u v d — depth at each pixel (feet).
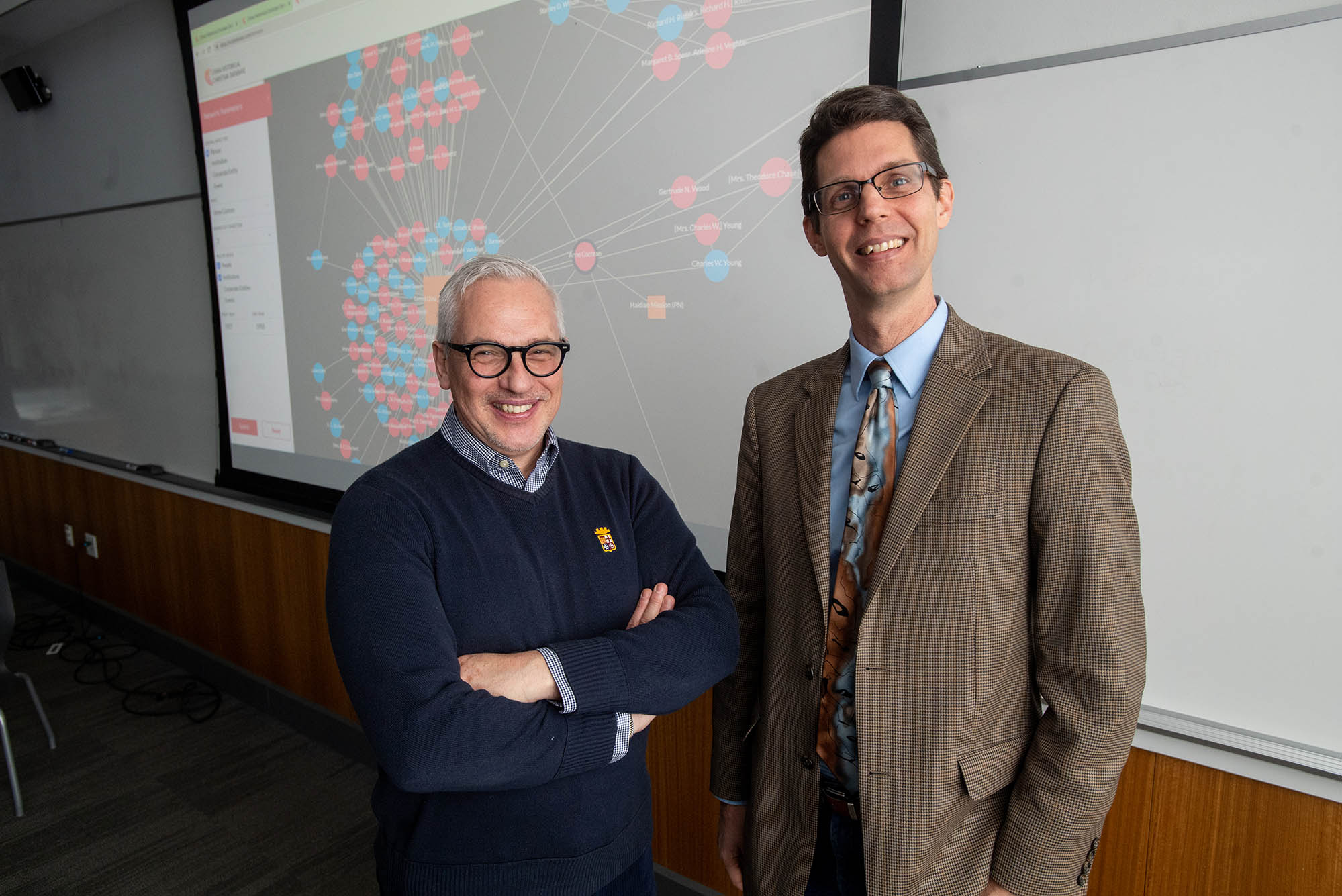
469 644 3.08
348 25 7.00
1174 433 3.82
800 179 4.60
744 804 3.92
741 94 4.78
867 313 3.09
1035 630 2.91
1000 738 2.99
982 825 3.05
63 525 12.47
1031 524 2.85
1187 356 3.74
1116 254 3.86
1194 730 3.86
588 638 3.33
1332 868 3.63
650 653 3.10
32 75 11.04
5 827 7.11
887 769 2.99
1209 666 3.85
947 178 3.07
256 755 8.40
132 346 10.73
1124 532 2.68
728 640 3.38
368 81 6.95
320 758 8.35
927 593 2.92
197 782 7.88
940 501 2.91
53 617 12.39
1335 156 3.30
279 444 8.59
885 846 2.99
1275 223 3.46
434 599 2.93
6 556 14.32
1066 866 2.79
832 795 3.32
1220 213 3.58
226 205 8.55
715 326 5.15
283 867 6.59
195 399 9.89
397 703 2.67
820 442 3.34
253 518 8.96
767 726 3.47
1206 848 3.96
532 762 2.78
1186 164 3.63
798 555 3.37
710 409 5.27
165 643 10.68
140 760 8.27
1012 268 4.17
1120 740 2.71
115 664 10.72
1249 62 3.43
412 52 6.56
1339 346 3.38
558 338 3.27
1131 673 2.67
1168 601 3.93
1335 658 3.53
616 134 5.41
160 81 9.30
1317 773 3.54
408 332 7.10
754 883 3.49
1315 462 3.49
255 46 7.81
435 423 7.04
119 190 10.35
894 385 3.16
